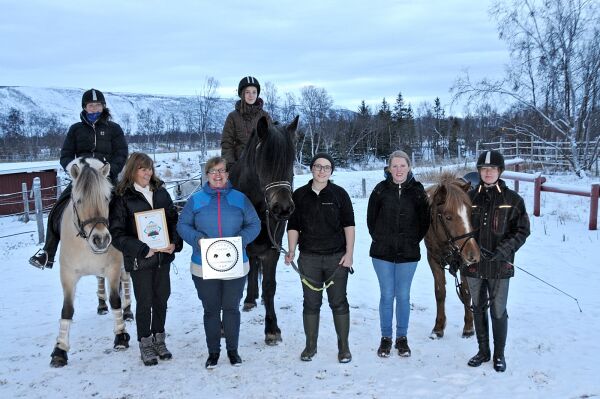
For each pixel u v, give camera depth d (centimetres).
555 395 398
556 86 2131
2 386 438
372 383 429
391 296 480
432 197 520
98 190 450
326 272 464
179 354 502
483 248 442
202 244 439
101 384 438
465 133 6756
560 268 780
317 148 4688
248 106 581
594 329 534
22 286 798
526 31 2123
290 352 499
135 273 464
